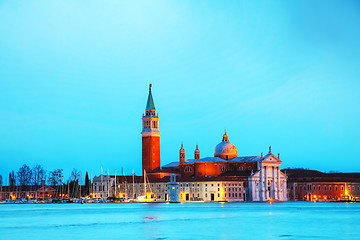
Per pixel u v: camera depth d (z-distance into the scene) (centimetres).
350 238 13550
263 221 18362
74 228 16312
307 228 15875
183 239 13438
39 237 14100
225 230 15412
